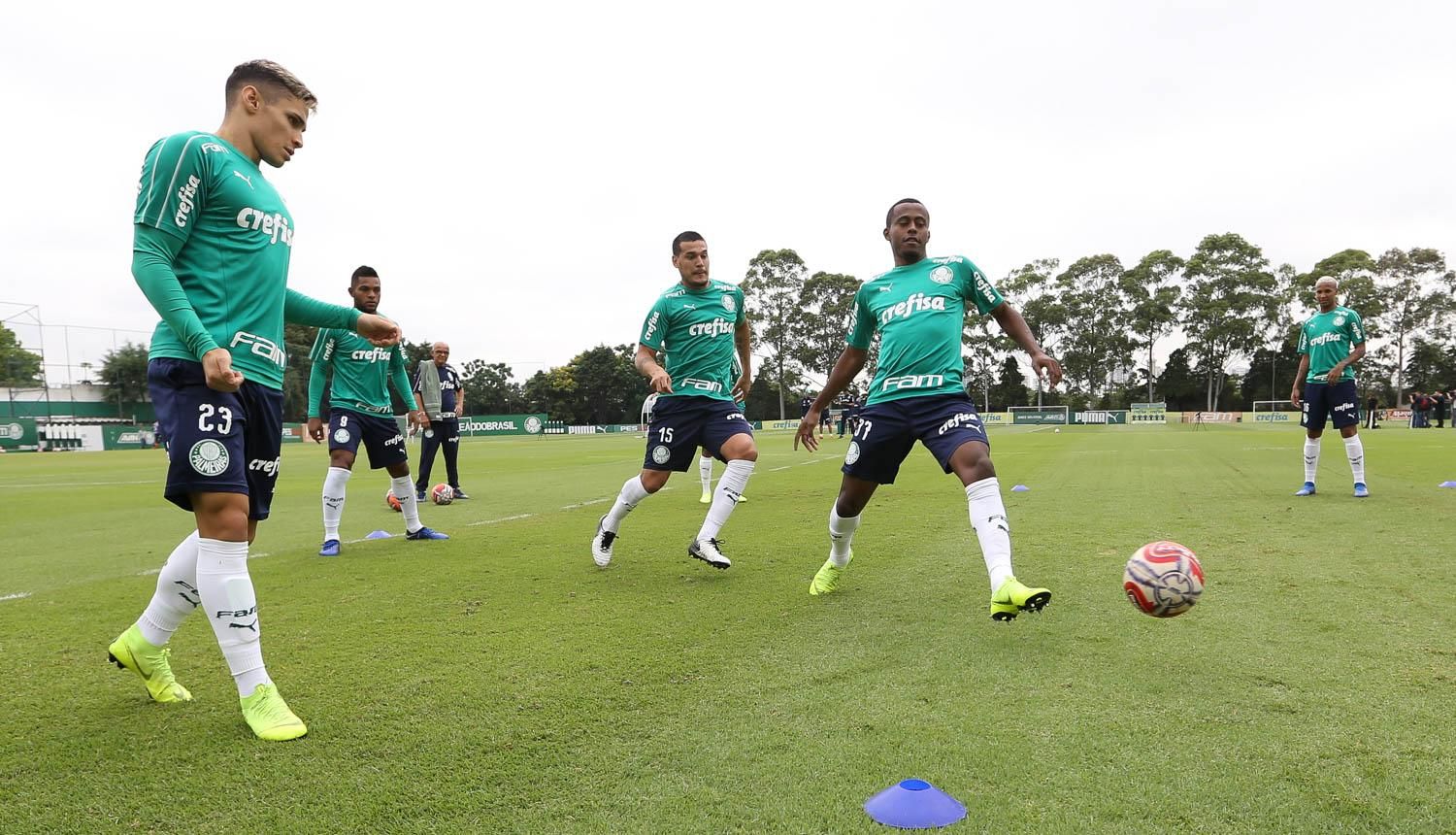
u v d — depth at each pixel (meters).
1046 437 25.08
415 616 3.61
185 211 2.37
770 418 64.44
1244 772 1.91
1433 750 2.01
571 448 26.27
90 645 3.26
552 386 70.38
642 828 1.70
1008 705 2.37
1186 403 60.56
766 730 2.22
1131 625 3.21
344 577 4.57
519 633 3.29
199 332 2.27
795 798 1.82
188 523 7.46
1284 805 1.75
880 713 2.33
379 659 2.95
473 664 2.87
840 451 19.66
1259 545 4.85
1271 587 3.75
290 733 2.25
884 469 3.69
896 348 3.62
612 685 2.62
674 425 4.65
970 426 3.37
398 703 2.50
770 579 4.36
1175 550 2.77
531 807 1.82
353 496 10.14
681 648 3.04
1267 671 2.62
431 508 8.46
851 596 3.87
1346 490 7.79
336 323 3.07
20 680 2.83
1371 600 3.49
